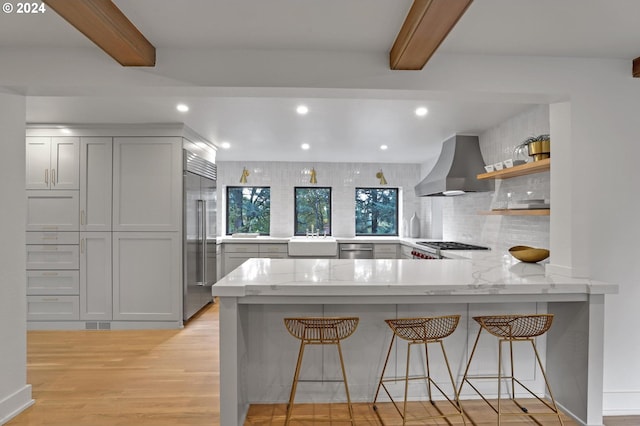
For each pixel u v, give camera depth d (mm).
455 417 2395
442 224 6062
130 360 3307
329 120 3932
